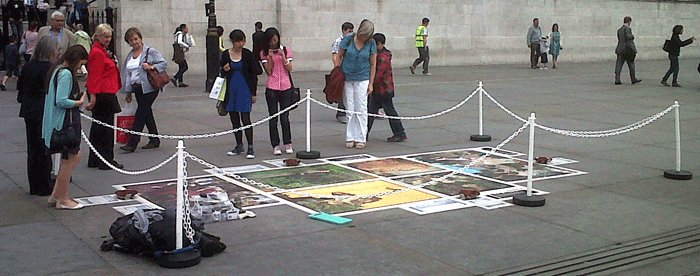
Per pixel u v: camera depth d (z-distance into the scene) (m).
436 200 7.76
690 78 23.92
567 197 7.96
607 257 5.99
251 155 9.94
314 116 14.22
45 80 6.98
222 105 9.96
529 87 20.36
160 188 8.09
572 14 33.16
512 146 11.22
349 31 12.93
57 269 5.48
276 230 6.57
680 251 6.18
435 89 19.55
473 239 6.40
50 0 24.92
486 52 30.41
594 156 10.40
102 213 7.04
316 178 8.77
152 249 5.73
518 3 31.16
